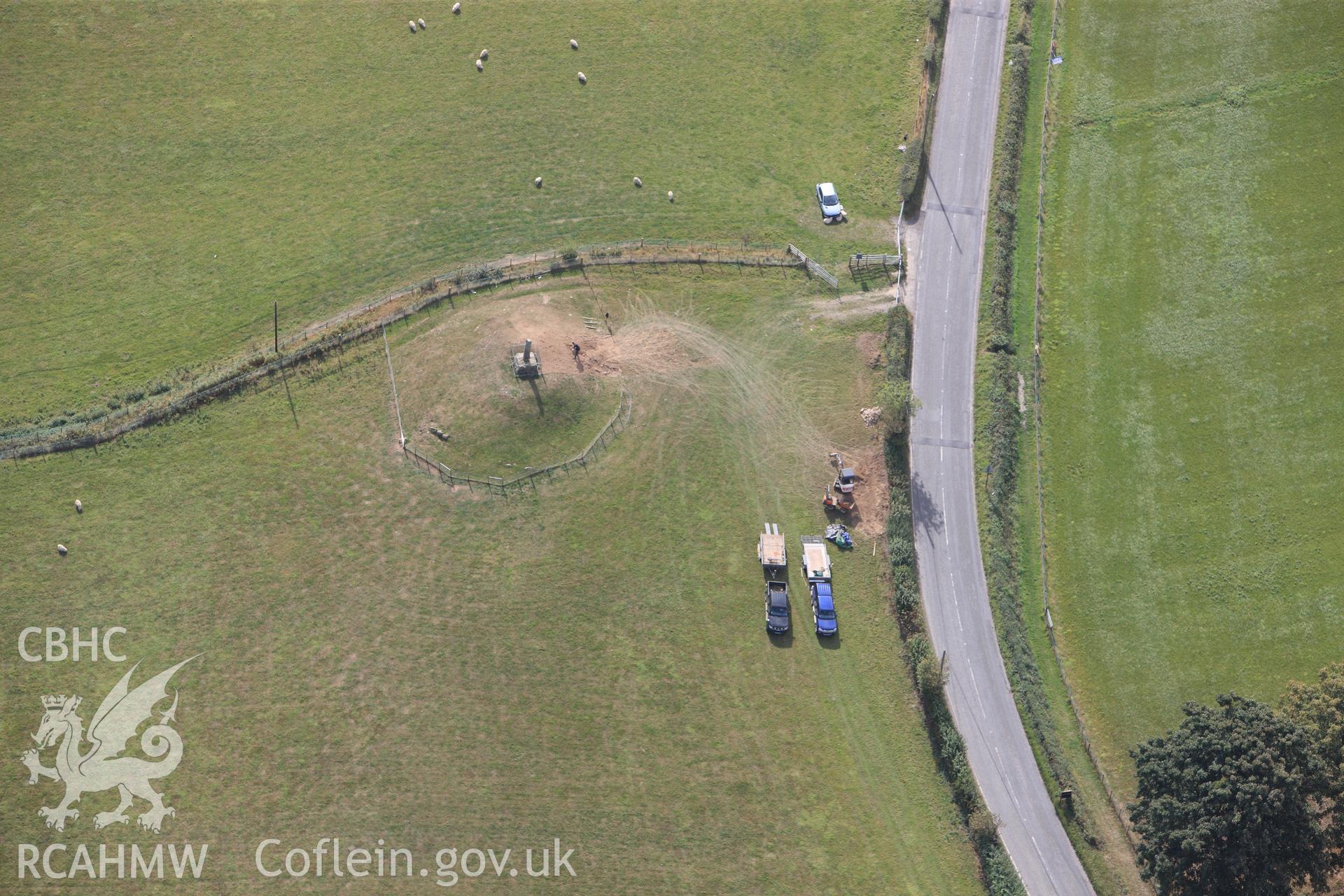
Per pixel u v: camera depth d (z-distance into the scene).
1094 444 100.94
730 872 82.75
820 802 85.19
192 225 110.75
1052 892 82.88
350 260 108.50
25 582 92.31
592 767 86.00
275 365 101.19
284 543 93.94
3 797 84.69
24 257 108.56
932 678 87.12
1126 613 94.06
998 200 111.75
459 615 91.25
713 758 86.56
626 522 95.00
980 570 94.31
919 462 98.88
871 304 106.44
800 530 95.19
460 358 101.12
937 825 84.69
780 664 89.88
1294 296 107.44
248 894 81.44
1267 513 98.06
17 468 96.81
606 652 90.06
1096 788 87.19
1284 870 77.81
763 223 111.06
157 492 96.12
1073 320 106.50
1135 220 111.75
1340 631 93.06
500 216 111.12
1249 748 77.25
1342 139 115.38
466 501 95.69
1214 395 103.25
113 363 103.00
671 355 103.25
